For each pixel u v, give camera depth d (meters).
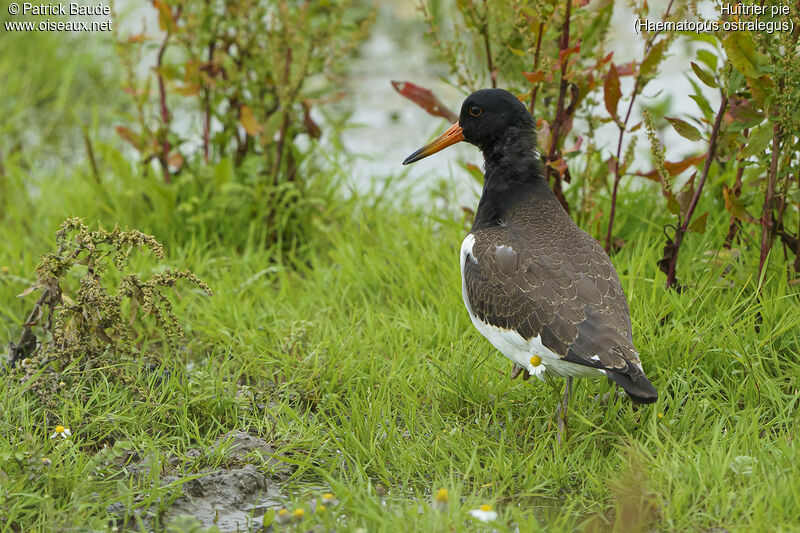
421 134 18.83
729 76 10.75
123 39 17.98
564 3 11.77
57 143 18.42
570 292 8.94
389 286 12.62
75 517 7.85
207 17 14.48
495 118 10.49
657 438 8.80
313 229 14.69
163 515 8.38
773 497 7.78
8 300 12.95
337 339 11.27
